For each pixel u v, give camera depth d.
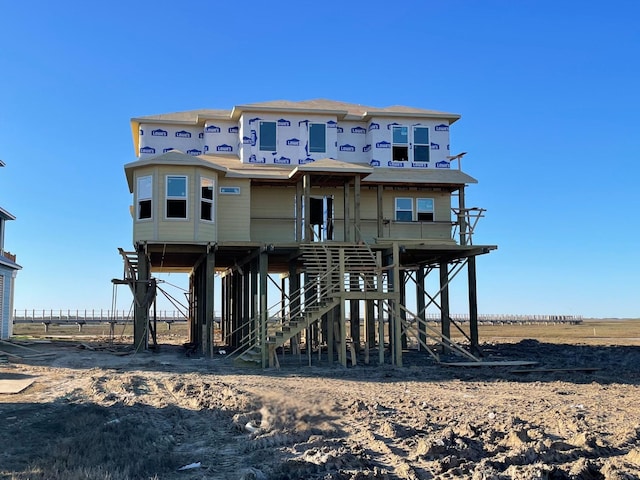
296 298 22.80
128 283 24.12
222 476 7.75
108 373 18.23
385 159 27.31
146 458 8.35
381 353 21.36
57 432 9.89
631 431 10.14
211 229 23.52
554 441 9.46
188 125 27.75
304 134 26.84
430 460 8.49
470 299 25.47
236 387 15.11
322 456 8.38
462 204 26.16
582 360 24.53
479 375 18.72
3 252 35.09
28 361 22.12
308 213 23.06
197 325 28.83
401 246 23.73
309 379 17.28
